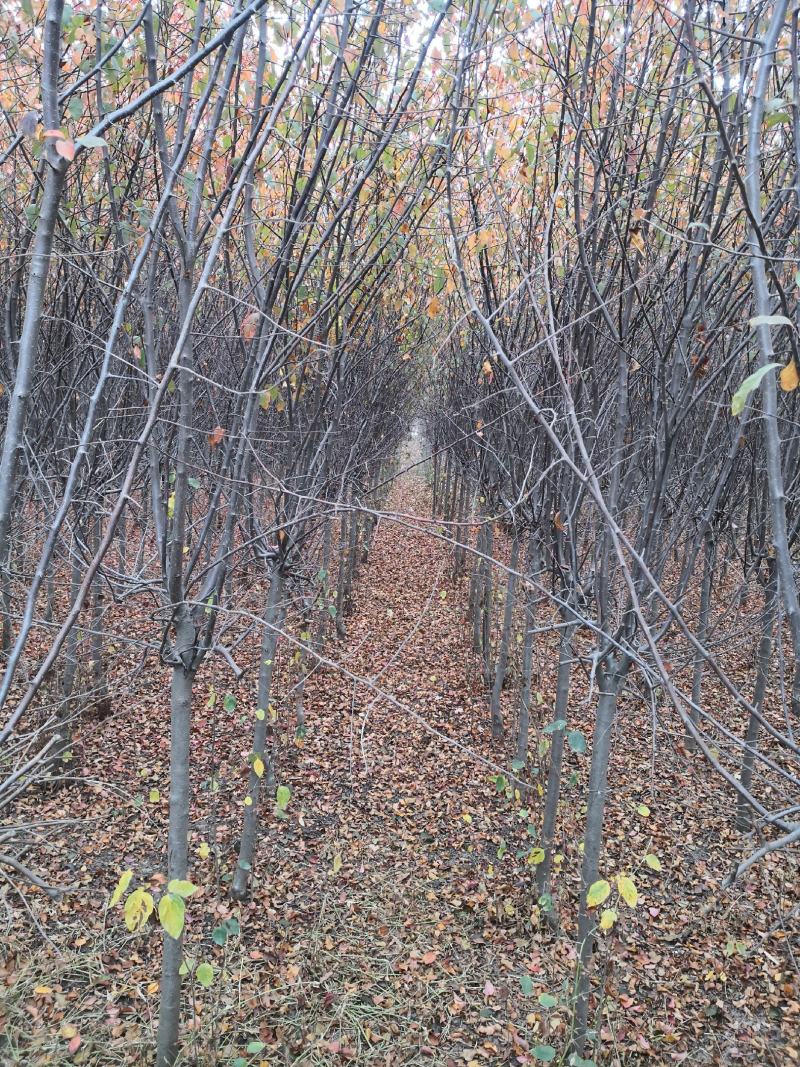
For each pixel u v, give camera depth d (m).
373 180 3.65
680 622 1.63
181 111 2.39
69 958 4.05
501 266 3.87
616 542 1.75
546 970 4.27
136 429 5.26
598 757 3.44
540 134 3.30
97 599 5.52
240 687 7.31
